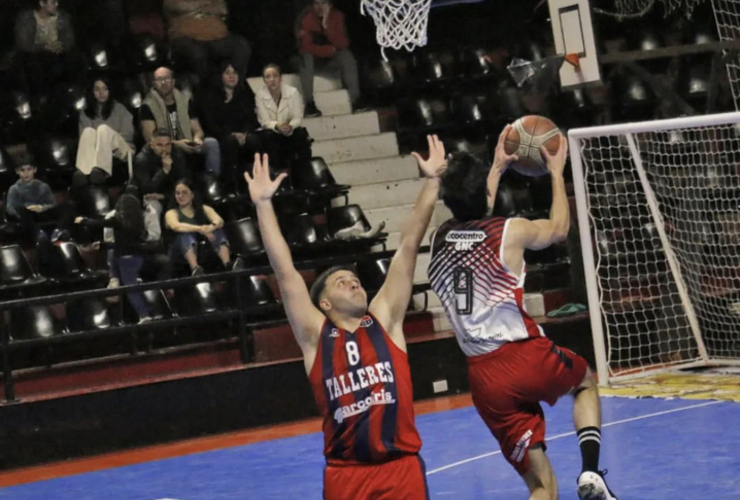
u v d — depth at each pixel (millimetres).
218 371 12555
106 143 14922
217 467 10375
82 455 11883
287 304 5691
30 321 13070
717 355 14422
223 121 15531
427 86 18141
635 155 13430
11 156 15680
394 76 18234
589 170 16438
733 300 14297
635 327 14828
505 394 6730
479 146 17547
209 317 12797
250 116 15766
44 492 10023
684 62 18031
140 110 15047
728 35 18469
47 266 13578
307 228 14906
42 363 13016
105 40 17234
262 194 5684
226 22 18203
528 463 6828
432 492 8578
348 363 5535
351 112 17547
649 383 12609
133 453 11773
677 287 13914
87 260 14406
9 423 11617
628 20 19047
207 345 13453
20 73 16406
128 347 13414
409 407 5574
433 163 5879
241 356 13070
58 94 16031
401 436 5531
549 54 18625
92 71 16844
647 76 16203
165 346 13602
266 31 18578
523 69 14195
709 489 7859
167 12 16594
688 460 8797
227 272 12867
